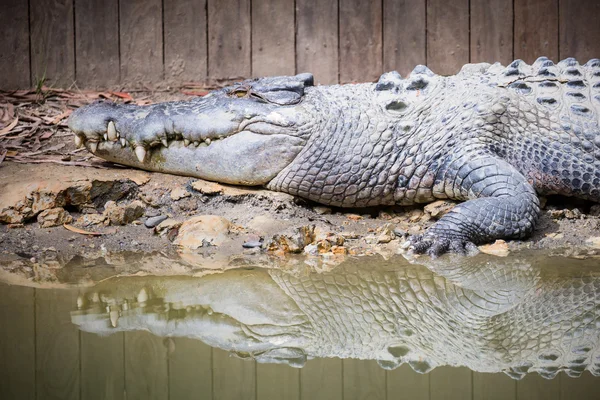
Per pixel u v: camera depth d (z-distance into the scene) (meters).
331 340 6.87
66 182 11.41
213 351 6.55
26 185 11.31
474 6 16.38
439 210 11.56
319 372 6.08
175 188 12.00
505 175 11.03
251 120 11.73
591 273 8.99
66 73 16.77
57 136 13.98
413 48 16.55
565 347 6.56
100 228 11.14
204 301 8.05
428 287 8.55
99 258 9.97
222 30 16.72
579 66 12.48
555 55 16.39
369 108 11.88
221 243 10.62
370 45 16.58
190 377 5.95
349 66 16.67
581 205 12.09
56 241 10.62
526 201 10.74
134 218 11.45
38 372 6.00
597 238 10.73
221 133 11.78
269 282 8.79
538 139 11.60
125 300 8.06
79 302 7.97
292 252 10.27
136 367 6.13
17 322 7.23
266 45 16.70
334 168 11.75
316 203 12.37
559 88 11.94
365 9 16.47
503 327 7.13
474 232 10.48
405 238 10.96
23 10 16.53
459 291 8.37
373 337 6.94
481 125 11.51
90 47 16.73
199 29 16.73
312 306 7.91
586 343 6.64
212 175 12.03
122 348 6.59
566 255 9.95
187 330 7.12
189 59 16.84
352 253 10.25
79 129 12.10
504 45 16.41
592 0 16.19
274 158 11.75
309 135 11.72
